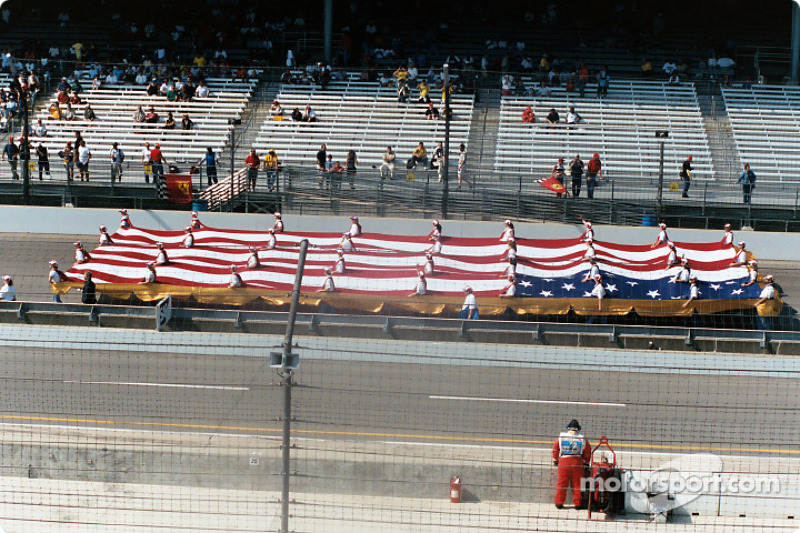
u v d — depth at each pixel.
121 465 17.06
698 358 24.66
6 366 23.02
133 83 51.66
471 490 16.75
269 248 32.09
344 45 53.91
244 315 27.16
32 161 40.06
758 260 35.62
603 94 50.44
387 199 39.62
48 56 55.16
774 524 15.81
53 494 16.33
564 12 59.44
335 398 20.22
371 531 14.98
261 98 50.69
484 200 39.09
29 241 36.66
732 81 52.78
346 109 49.47
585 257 30.98
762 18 58.59
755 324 29.41
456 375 22.31
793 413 20.98
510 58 53.22
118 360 23.64
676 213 38.59
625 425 20.08
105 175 40.81
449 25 58.62
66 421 19.27
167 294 29.14
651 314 28.97
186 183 38.34
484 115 49.22
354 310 28.53
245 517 15.43
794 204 38.91
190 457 16.84
